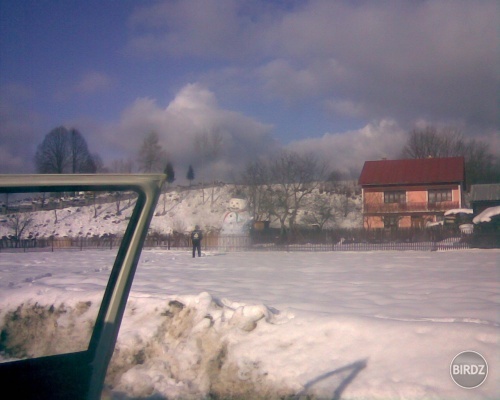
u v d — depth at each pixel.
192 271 17.66
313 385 5.83
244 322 7.64
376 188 53.69
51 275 16.30
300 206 49.78
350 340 6.69
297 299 9.95
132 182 2.77
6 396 2.77
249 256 27.70
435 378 5.45
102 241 26.98
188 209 48.97
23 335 8.98
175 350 7.69
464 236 34.06
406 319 7.45
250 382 6.48
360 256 26.42
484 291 10.52
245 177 49.00
